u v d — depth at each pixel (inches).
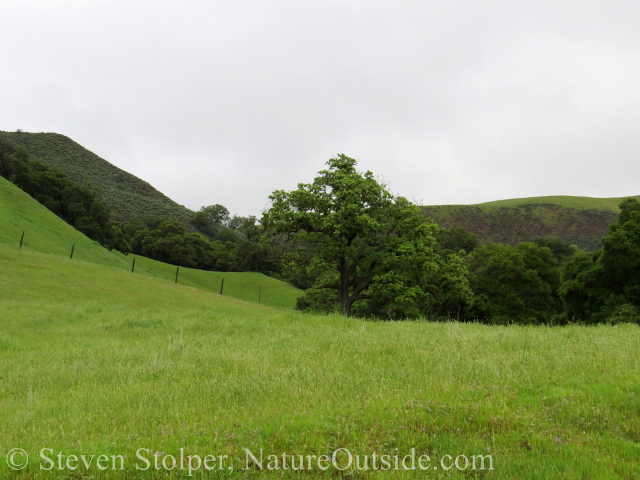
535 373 315.6
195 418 259.0
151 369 398.0
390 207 1235.9
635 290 1326.3
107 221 3383.4
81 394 325.7
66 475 182.9
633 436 212.7
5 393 340.2
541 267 1898.4
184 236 4247.0
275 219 1195.9
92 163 6437.0
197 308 1385.3
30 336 625.9
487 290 1790.1
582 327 584.1
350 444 204.4
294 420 240.5
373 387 303.0
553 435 214.4
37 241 1929.1
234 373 371.2
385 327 636.7
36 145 6215.6
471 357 379.2
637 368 313.3
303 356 430.0
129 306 1226.0
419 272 1231.5
